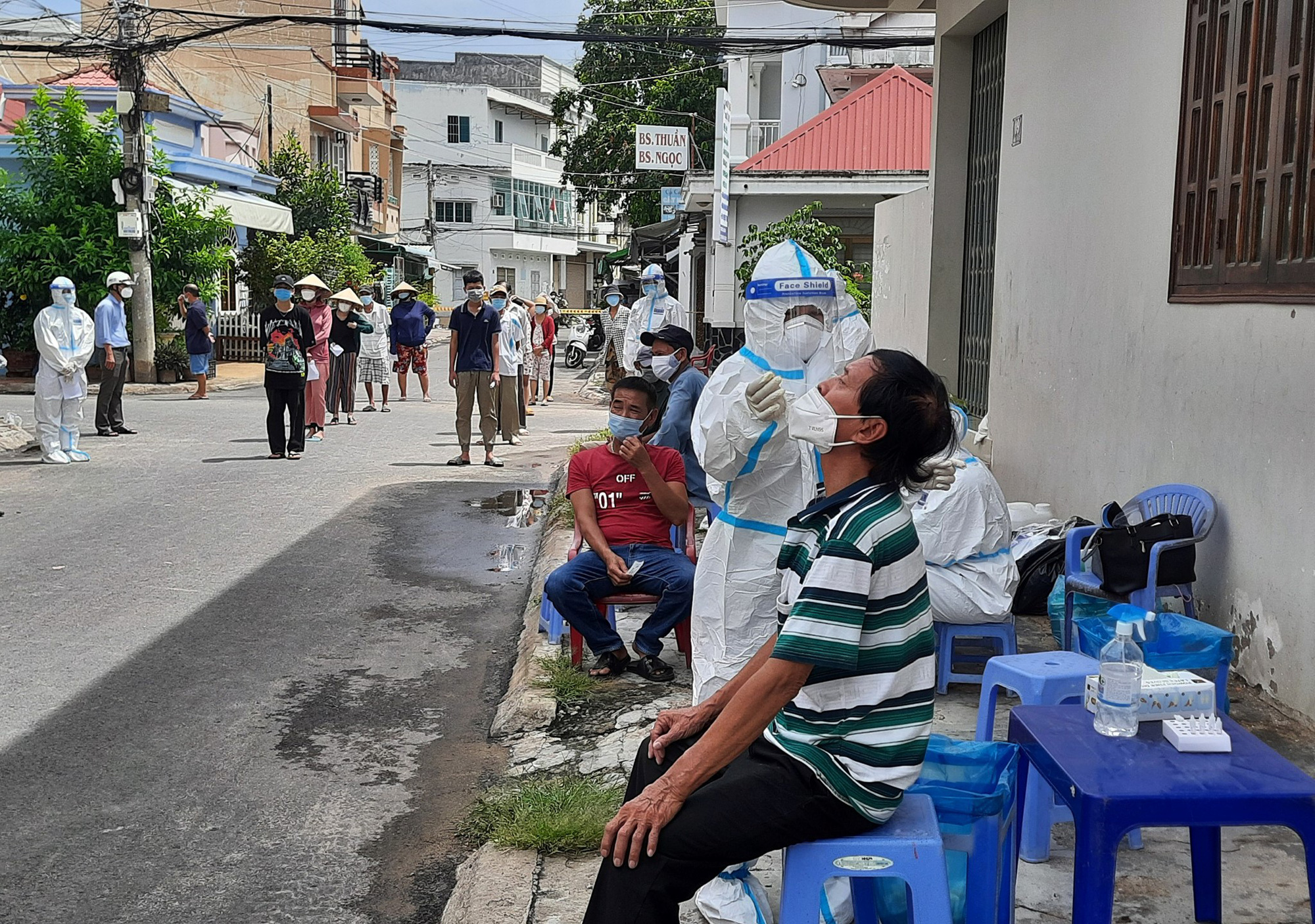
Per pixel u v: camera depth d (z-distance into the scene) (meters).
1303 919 3.40
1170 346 5.99
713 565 3.83
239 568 8.38
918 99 21.41
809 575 2.66
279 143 34.22
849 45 15.88
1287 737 4.67
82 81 27.28
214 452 13.81
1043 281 7.86
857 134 21.03
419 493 11.44
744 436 3.62
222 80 34.12
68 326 12.69
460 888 3.83
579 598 5.65
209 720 5.49
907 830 2.72
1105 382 6.82
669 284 33.31
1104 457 6.82
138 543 9.05
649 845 2.63
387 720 5.54
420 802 4.64
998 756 3.00
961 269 10.97
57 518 9.93
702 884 2.69
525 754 5.00
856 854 2.66
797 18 25.83
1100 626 4.64
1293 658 4.89
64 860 4.12
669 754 3.04
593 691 5.61
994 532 5.24
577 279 75.50
